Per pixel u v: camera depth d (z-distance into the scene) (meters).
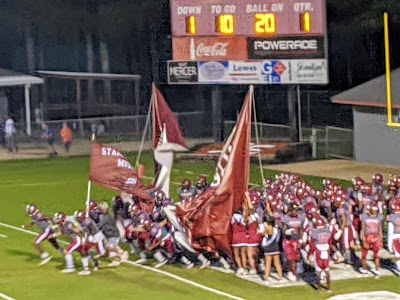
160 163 28.44
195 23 44.25
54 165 44.31
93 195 36.59
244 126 24.12
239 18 43.53
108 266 25.91
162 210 25.77
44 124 47.12
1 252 27.81
